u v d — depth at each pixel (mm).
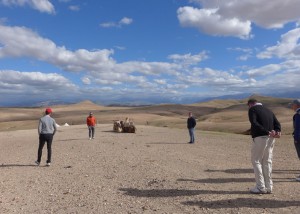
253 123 8305
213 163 13391
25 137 34938
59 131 40625
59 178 11555
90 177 11422
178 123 91312
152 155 16172
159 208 7695
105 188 9789
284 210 7129
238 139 26234
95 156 16578
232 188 9102
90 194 9219
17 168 13992
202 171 11625
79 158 16156
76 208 8039
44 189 10094
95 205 8188
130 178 10906
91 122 27828
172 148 19469
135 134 33438
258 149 8367
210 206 7609
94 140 26391
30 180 11469
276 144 22250
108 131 38719
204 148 19375
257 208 7324
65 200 8789
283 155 16156
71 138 29219
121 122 36938
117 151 18344
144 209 7664
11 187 10492
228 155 15992
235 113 144625
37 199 9031
